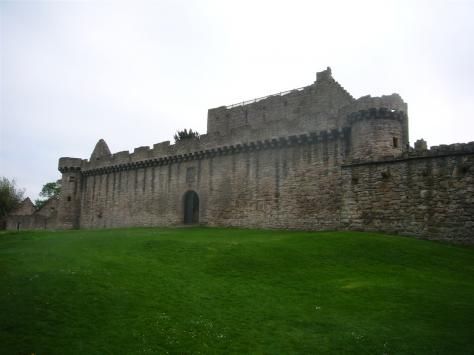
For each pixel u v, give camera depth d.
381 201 28.97
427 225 26.66
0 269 17.55
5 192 81.38
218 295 16.48
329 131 35.44
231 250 23.17
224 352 11.86
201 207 45.38
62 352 11.11
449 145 26.41
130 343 11.95
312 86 44.22
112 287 16.14
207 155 45.41
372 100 32.34
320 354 11.80
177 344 12.14
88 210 59.03
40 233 38.62
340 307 15.23
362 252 22.47
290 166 38.47
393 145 31.81
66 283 15.92
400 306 14.97
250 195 41.16
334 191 34.97
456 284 17.42
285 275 19.27
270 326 13.62
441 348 11.82
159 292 16.27
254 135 41.22
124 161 54.34
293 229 37.19
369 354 11.73
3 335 11.71
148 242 26.05
